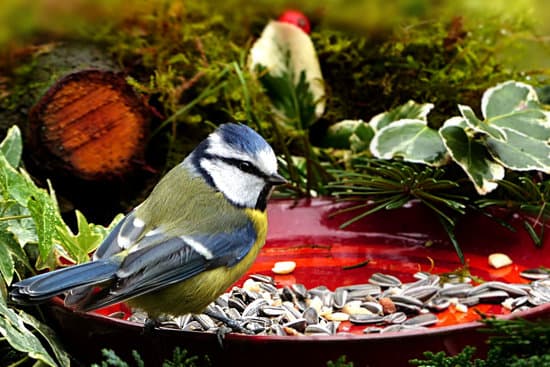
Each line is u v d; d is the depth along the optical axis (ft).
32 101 6.79
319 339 6.28
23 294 6.28
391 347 6.29
